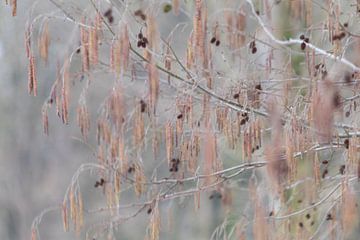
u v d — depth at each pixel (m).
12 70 23.56
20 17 12.42
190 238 19.19
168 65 6.97
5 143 26.44
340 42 7.16
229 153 9.74
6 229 26.69
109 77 9.41
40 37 6.80
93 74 8.48
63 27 11.05
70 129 23.83
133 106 8.04
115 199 7.51
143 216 16.50
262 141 7.92
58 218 25.55
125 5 7.08
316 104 6.39
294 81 8.03
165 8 7.63
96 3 7.38
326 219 8.36
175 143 7.44
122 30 6.19
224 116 7.17
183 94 7.05
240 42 7.82
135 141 7.24
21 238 26.22
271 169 6.69
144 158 11.05
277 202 8.98
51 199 25.97
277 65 8.15
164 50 7.79
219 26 7.56
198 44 6.68
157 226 7.34
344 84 6.96
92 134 14.80
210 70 7.06
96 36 6.49
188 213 19.12
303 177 8.38
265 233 7.48
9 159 26.47
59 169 25.72
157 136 7.66
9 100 25.59
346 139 7.20
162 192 8.43
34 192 26.47
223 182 8.30
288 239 8.27
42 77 21.59
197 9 6.64
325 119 6.36
